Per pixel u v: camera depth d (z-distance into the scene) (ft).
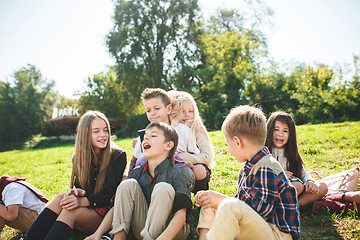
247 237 6.98
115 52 110.01
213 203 7.97
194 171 10.44
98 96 132.77
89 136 9.84
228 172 17.01
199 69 111.75
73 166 10.13
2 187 9.86
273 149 11.26
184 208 7.91
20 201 9.61
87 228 9.20
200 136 11.48
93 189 9.93
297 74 95.71
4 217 9.32
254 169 7.29
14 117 160.04
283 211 7.04
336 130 32.37
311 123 77.77
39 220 8.55
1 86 167.32
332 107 78.07
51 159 35.04
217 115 88.53
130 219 8.04
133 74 107.24
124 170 10.32
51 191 17.57
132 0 111.96
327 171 16.66
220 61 103.71
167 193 7.62
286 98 90.38
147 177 8.95
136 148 11.12
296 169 11.05
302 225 9.74
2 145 146.41
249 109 7.84
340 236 8.64
